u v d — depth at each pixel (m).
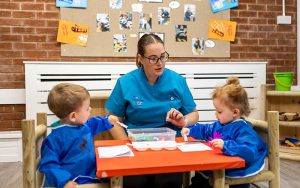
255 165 1.41
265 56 3.71
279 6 3.71
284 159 3.19
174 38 3.46
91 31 3.30
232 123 1.55
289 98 3.36
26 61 3.15
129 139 1.63
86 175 1.33
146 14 3.39
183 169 1.16
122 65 3.30
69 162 1.32
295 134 3.44
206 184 1.61
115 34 3.35
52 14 3.24
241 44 3.64
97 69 3.25
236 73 3.54
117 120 1.80
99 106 2.30
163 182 1.54
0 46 3.19
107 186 1.26
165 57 1.78
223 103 1.55
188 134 1.71
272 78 3.73
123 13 3.35
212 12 3.53
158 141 1.53
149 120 1.87
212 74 3.48
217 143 1.33
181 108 1.97
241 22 3.62
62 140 1.33
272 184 1.46
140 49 1.79
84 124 1.46
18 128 3.27
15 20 3.20
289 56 3.77
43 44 3.25
